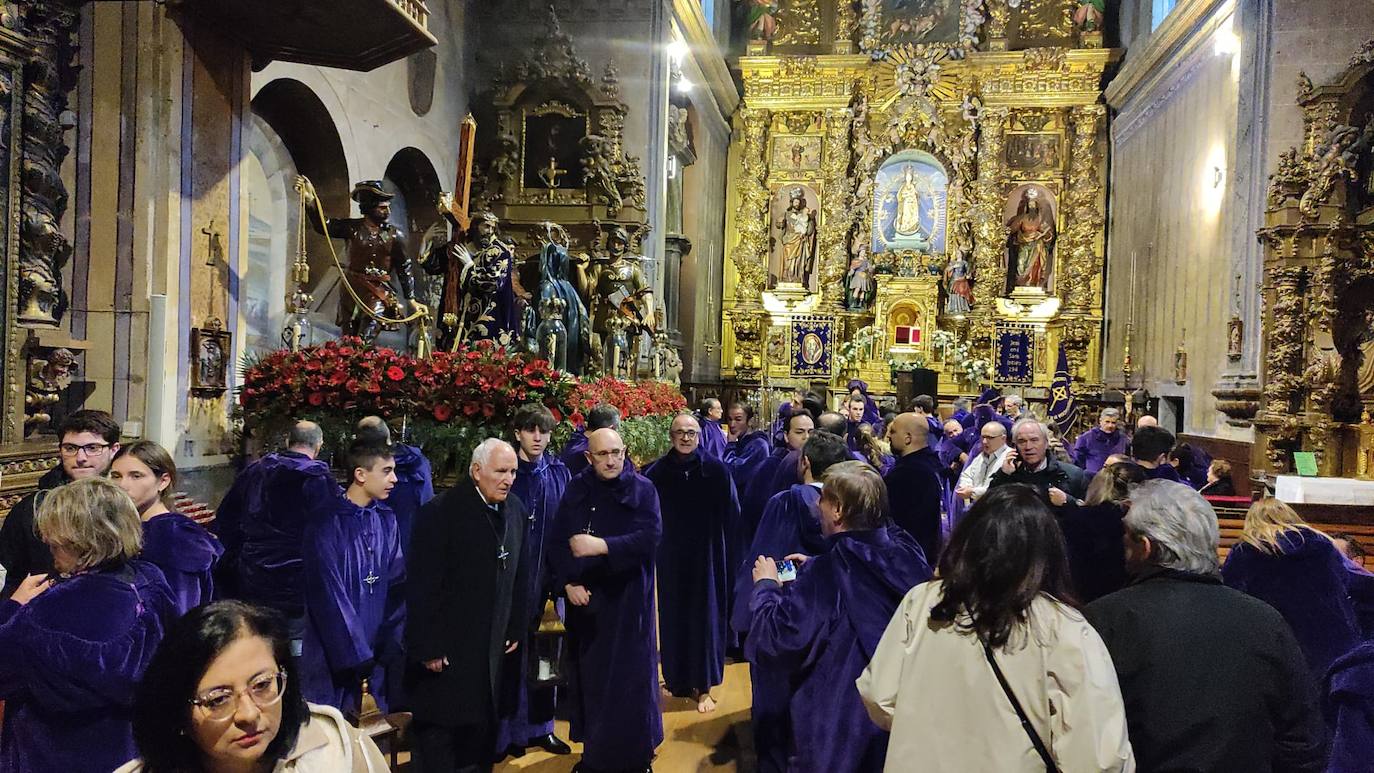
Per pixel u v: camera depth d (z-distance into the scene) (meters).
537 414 5.14
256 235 10.48
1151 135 18.86
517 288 12.37
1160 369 17.78
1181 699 2.26
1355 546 4.84
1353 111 12.16
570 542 4.27
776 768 3.84
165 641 1.73
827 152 23.17
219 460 7.13
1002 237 22.44
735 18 24.34
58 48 6.34
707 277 22.05
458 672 3.78
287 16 7.10
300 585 4.09
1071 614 2.18
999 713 2.13
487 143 15.28
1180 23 16.45
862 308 22.95
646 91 15.37
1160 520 2.49
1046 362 22.03
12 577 3.49
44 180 5.92
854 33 23.25
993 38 22.48
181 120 6.82
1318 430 11.62
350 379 6.36
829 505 3.28
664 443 8.87
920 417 5.40
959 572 2.25
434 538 3.81
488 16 15.45
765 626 3.25
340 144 11.02
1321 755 2.30
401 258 9.24
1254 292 12.83
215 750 1.70
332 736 1.90
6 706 2.60
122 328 6.55
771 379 23.02
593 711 4.32
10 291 5.49
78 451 3.88
